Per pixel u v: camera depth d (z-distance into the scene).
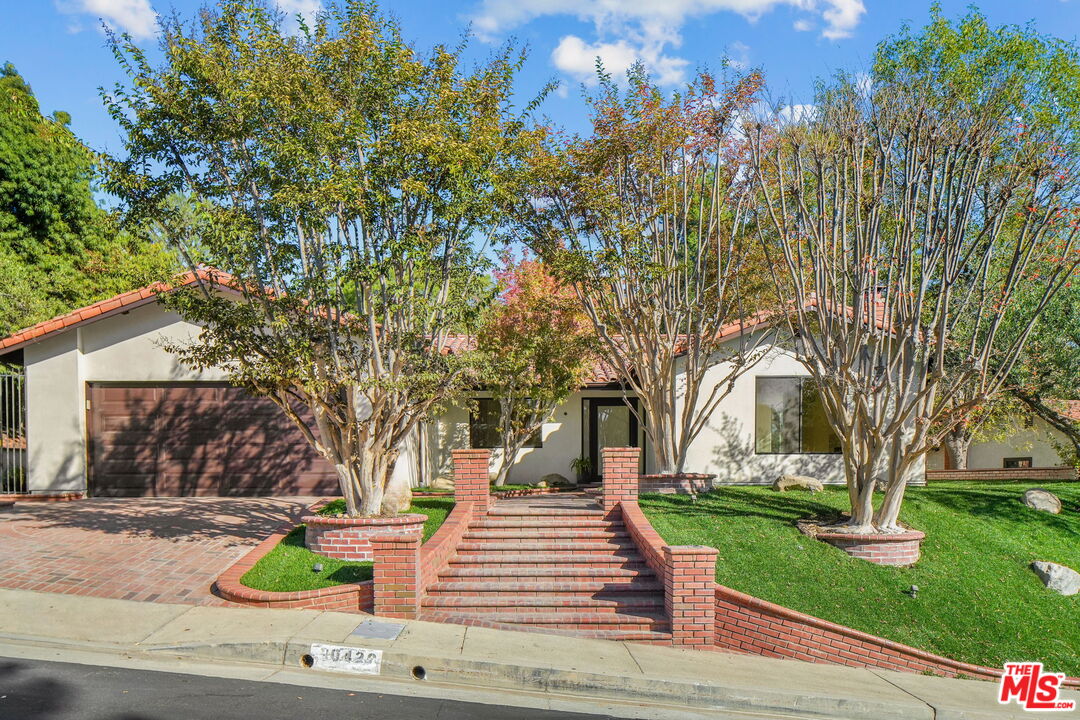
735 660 8.35
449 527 10.48
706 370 14.61
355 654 7.25
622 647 8.30
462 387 13.46
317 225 9.57
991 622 9.47
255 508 13.31
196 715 5.80
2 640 7.18
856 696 7.43
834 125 11.08
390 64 9.96
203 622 7.85
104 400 14.64
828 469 15.72
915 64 18.11
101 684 6.30
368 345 10.54
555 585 9.45
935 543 11.26
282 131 9.88
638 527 10.45
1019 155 10.91
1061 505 13.10
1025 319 13.27
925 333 11.02
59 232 24.97
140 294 14.12
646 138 12.83
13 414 14.56
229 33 10.12
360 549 9.93
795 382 15.80
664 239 13.79
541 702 6.88
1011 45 18.38
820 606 9.37
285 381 9.86
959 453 19.42
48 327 13.91
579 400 18.23
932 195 10.37
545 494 14.93
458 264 11.12
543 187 12.96
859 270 10.57
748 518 11.71
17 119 23.58
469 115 10.31
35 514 12.57
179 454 14.70
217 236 9.98
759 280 13.80
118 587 8.82
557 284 14.83
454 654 7.39
